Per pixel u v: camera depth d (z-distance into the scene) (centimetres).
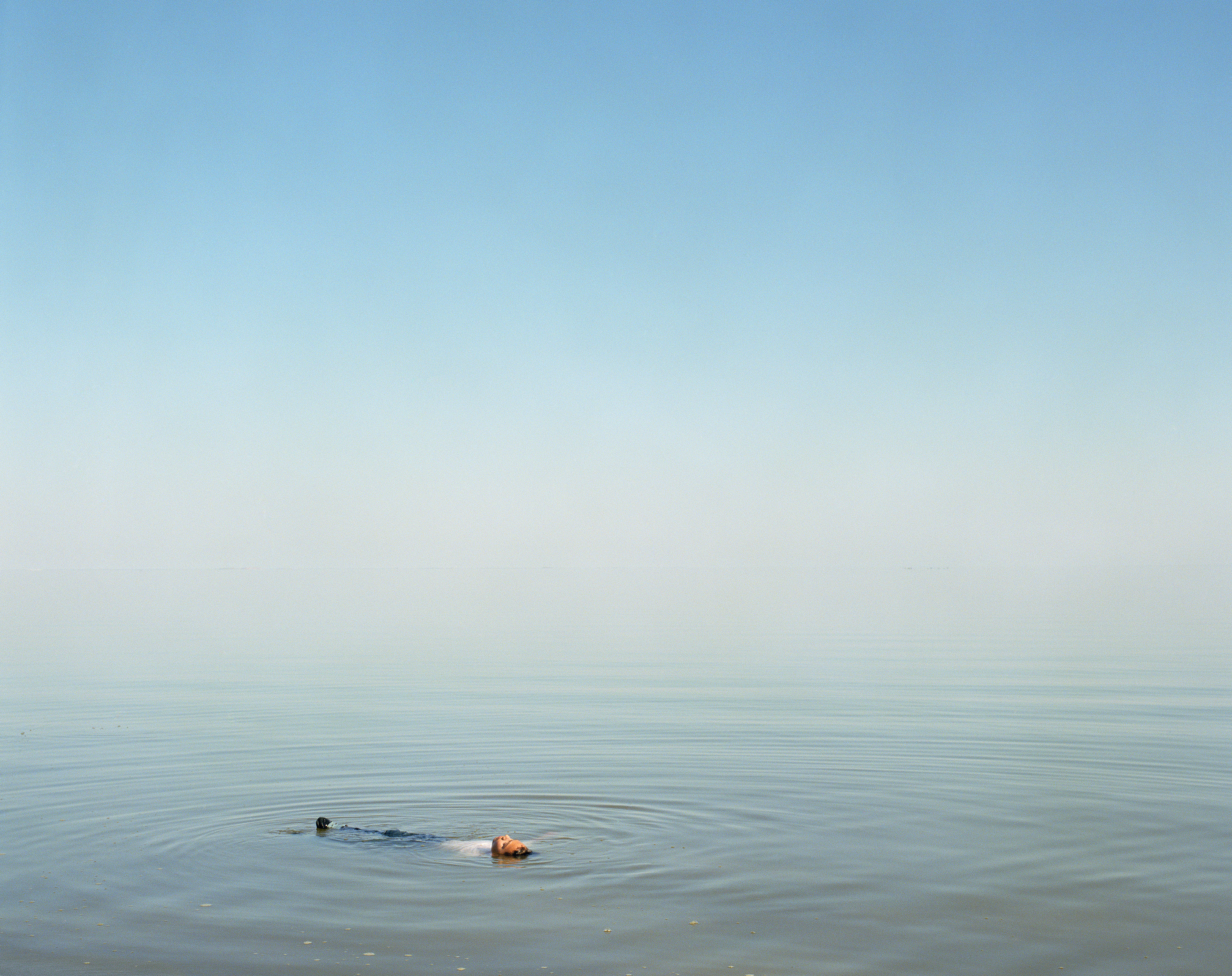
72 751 2597
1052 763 2394
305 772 2352
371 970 1322
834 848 1777
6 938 1423
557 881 1620
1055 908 1505
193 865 1706
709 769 2364
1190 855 1725
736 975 1304
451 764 2428
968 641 5609
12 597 12669
